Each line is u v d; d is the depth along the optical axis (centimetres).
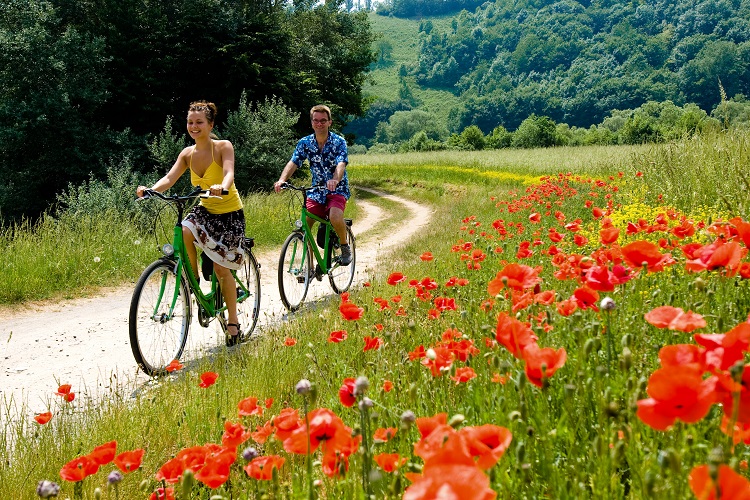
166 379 391
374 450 181
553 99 16700
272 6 3244
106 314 707
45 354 552
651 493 133
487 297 434
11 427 333
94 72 2266
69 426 326
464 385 259
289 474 247
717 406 184
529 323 255
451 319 411
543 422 182
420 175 3534
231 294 523
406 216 2091
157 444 307
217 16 2681
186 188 2055
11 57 2086
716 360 128
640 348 248
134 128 2511
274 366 397
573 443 179
